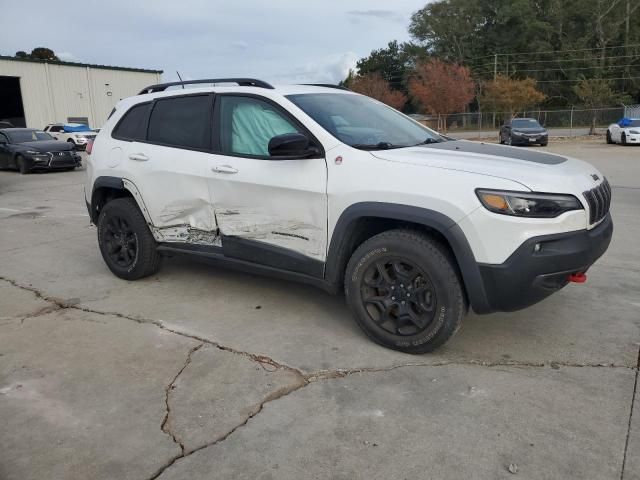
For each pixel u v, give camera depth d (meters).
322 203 3.76
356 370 3.44
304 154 3.81
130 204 5.07
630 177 12.73
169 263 5.80
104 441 2.77
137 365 3.54
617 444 2.67
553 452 2.62
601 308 4.42
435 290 3.42
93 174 5.29
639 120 25.94
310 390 3.21
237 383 3.30
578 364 3.49
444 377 3.33
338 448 2.68
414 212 3.38
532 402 3.05
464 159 3.57
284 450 2.67
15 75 33.78
